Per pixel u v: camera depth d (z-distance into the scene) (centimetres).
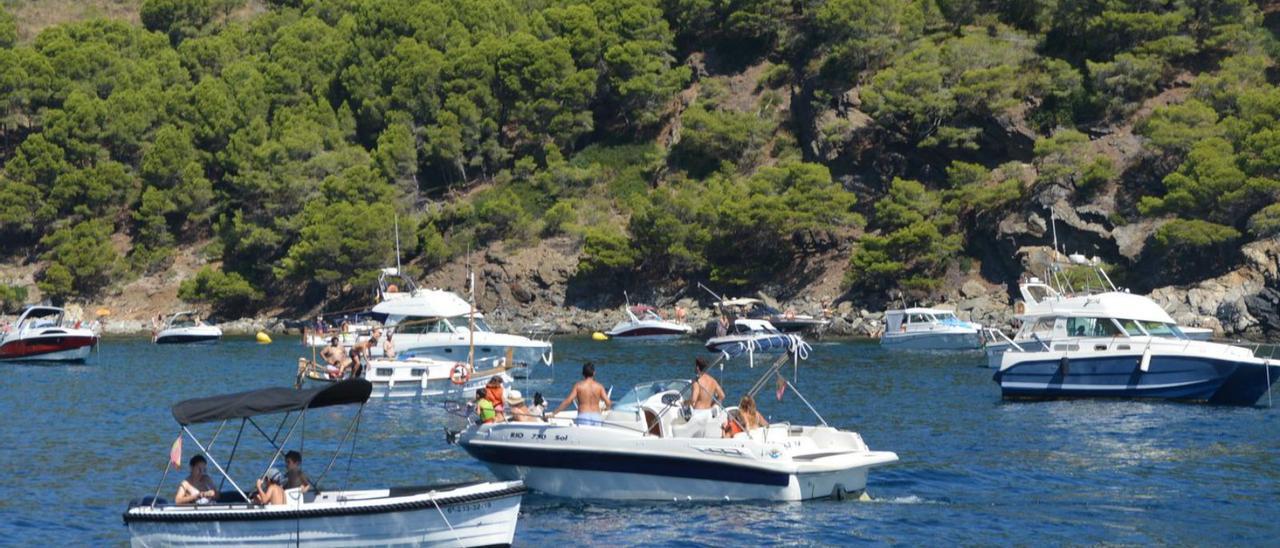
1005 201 9025
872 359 6359
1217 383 3975
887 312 7531
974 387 4803
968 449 3222
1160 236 7925
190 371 6253
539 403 2939
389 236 10281
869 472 2889
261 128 11650
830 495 2566
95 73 13238
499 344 5503
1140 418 3712
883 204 9150
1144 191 8719
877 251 8844
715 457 2497
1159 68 9450
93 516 2556
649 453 2539
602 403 2730
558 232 10462
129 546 2312
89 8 17975
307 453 3291
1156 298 7862
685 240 9700
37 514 2572
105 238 11406
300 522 2091
